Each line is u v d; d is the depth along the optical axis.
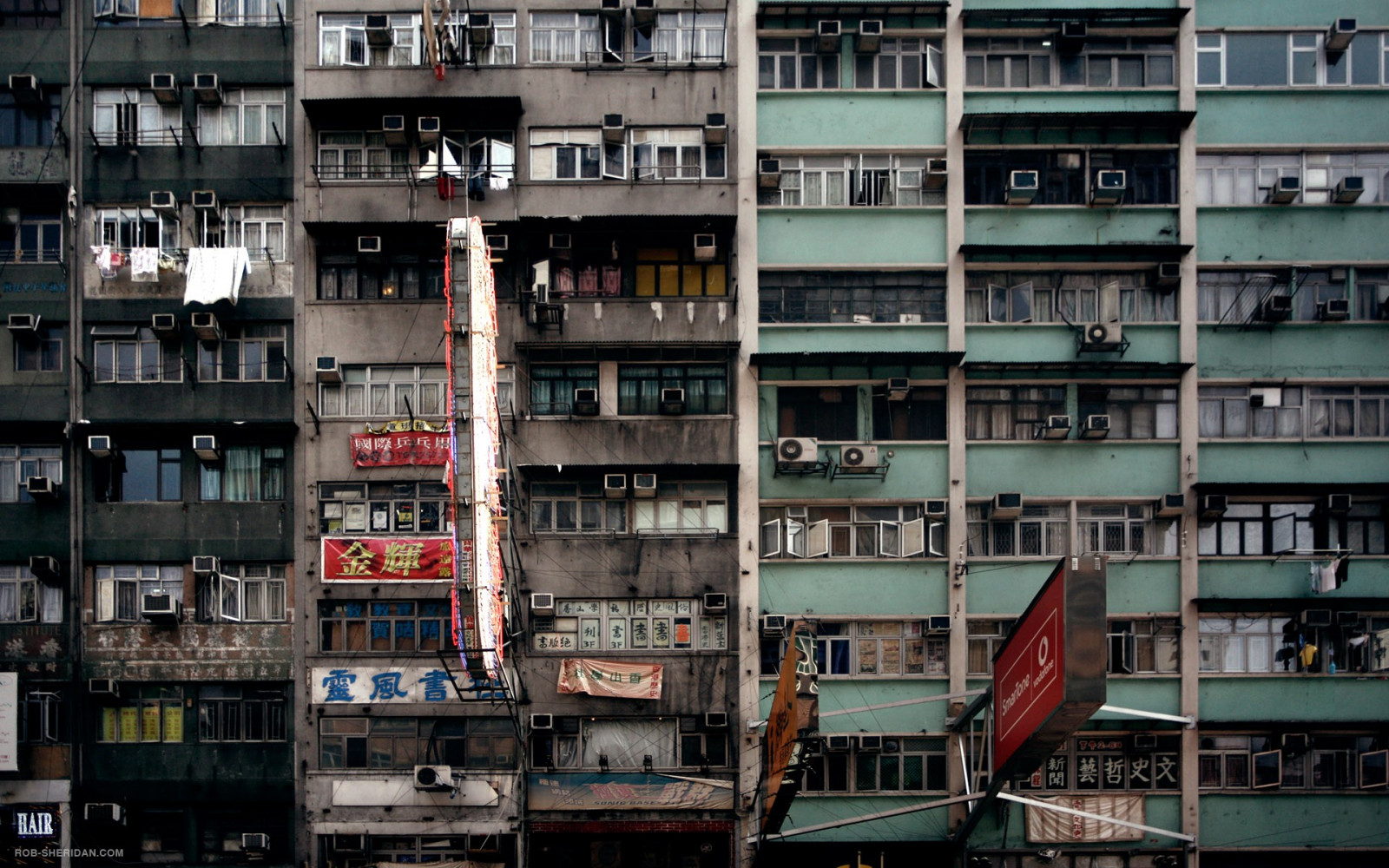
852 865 25.23
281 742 25.58
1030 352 26.41
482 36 26.72
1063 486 26.06
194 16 26.84
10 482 26.17
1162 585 25.84
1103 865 25.45
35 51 26.67
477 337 22.19
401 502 26.11
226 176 26.56
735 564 25.95
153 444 26.25
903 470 26.14
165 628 25.77
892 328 26.41
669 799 25.42
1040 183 26.83
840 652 25.89
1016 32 26.81
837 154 26.88
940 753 25.59
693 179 26.59
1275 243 26.55
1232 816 25.42
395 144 26.56
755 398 26.17
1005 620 25.78
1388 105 26.78
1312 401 26.42
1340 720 25.33
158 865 25.44
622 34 27.03
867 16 26.77
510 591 25.70
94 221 26.61
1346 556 25.20
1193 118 26.33
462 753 25.69
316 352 26.27
